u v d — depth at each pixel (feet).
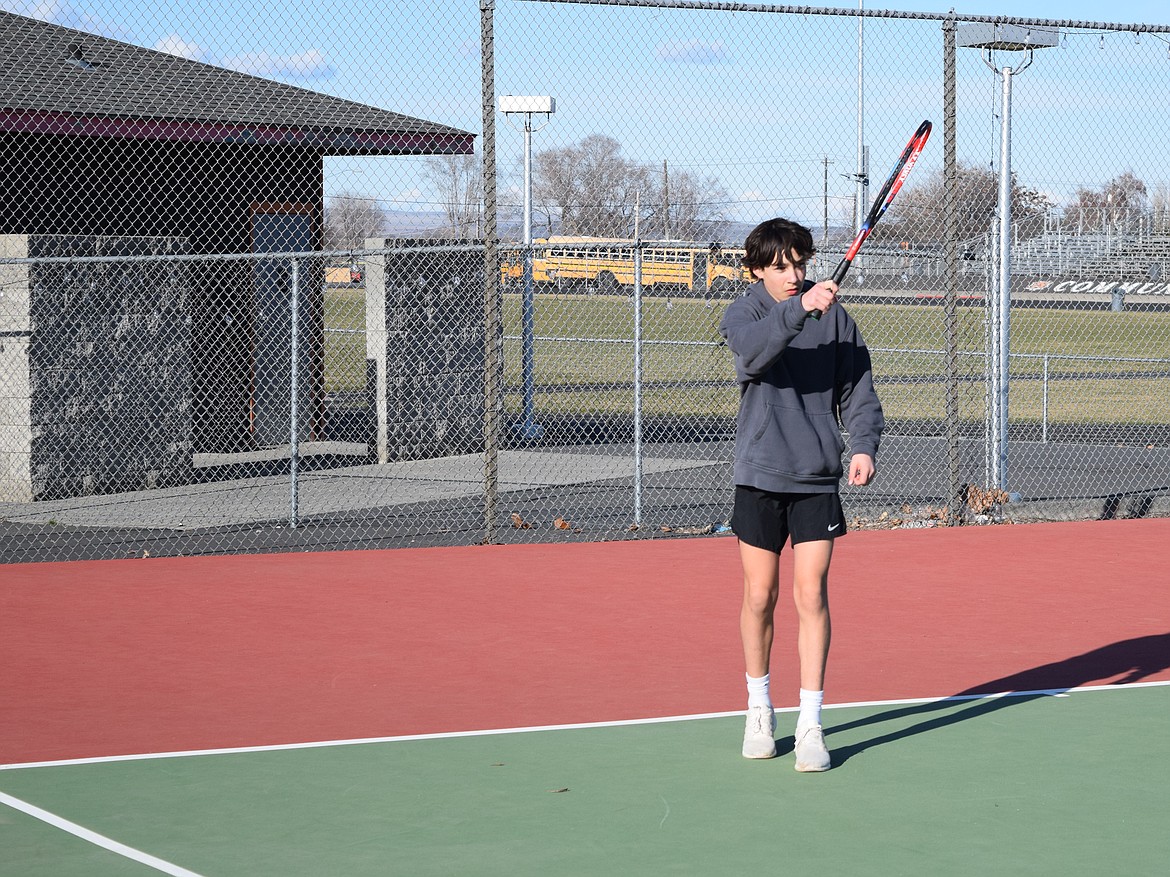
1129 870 14.92
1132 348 126.72
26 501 45.47
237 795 17.44
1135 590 31.14
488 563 34.19
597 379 100.63
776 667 24.41
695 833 16.05
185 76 58.49
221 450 57.72
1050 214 61.41
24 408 45.34
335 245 104.01
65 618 28.17
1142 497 43.60
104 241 47.21
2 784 17.92
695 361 114.42
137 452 48.47
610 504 44.73
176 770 18.48
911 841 15.79
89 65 56.39
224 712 21.43
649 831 16.12
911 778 18.13
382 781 18.01
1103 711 21.47
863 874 14.79
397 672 23.89
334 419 69.56
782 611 28.81
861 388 18.89
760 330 17.72
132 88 55.01
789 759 18.97
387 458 55.57
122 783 17.94
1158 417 78.64
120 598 30.09
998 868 14.97
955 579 32.27
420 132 58.03
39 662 24.62
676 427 70.23
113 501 45.70
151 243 48.60
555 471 53.11
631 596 30.22
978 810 16.88
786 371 18.54
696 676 23.62
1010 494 43.47
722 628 27.22
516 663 24.50
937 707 21.74
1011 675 23.79
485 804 17.07
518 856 15.31
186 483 49.96
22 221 52.49
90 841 15.81
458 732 20.26
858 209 68.18
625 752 19.29
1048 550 36.14
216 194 57.26
